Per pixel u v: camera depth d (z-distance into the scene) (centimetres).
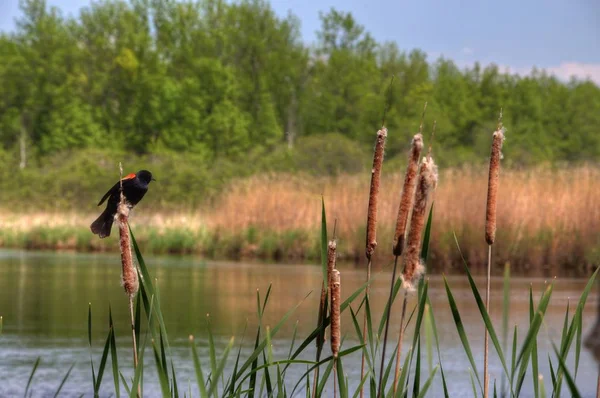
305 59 7969
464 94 7381
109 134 6769
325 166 4669
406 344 919
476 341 936
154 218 2955
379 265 1964
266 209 2447
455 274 1728
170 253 2545
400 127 6069
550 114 7950
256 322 1041
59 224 2995
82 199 4109
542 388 328
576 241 1911
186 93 6450
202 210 3459
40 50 7256
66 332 977
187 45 7956
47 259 2231
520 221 1927
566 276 1695
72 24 8031
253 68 7838
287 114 7744
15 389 696
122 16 8050
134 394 322
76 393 689
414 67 7088
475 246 1909
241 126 6538
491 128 6756
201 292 1362
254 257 2342
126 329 1005
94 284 1511
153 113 6488
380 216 2123
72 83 6988
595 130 7888
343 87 7000
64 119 6469
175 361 812
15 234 2920
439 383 736
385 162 4644
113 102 7231
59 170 4466
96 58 7375
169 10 8256
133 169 4212
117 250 2772
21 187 4234
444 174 2202
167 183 3953
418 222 309
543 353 878
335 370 361
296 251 2342
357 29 8038
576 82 8956
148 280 332
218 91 6581
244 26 7925
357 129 6738
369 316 354
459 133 7006
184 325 1011
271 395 384
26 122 6794
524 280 1603
